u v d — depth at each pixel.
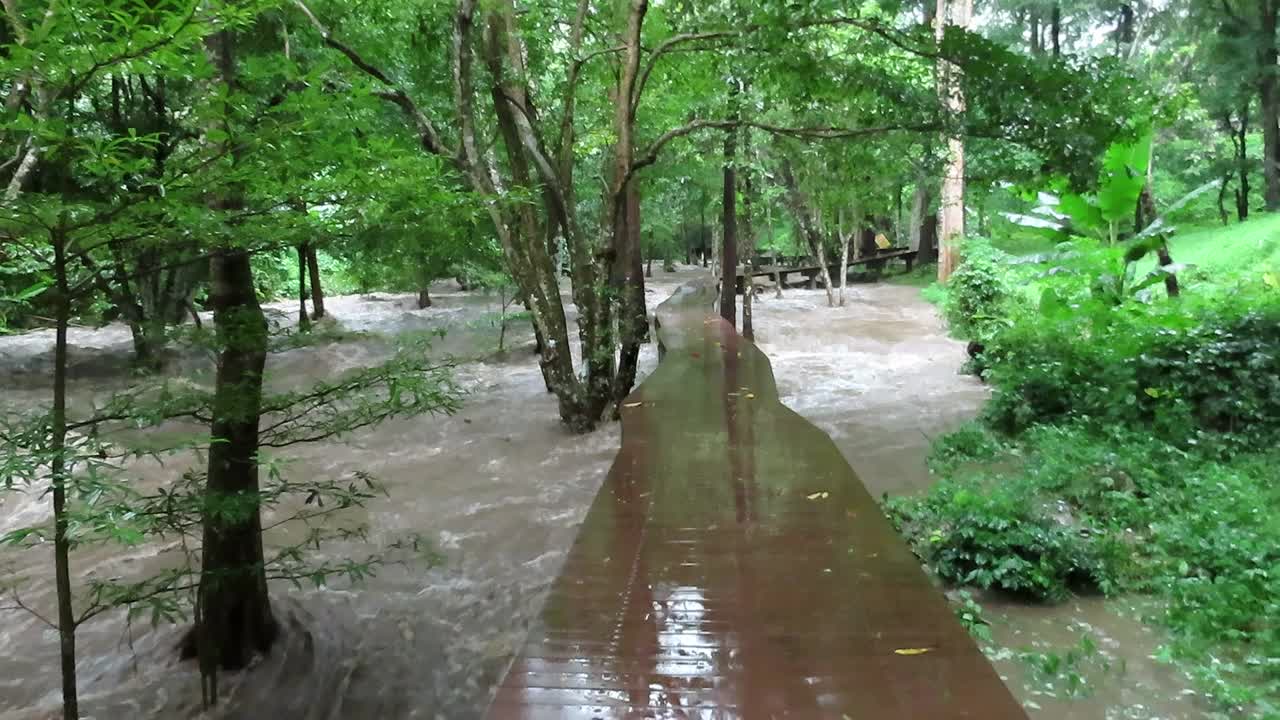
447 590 5.25
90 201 2.65
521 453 8.22
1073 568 4.54
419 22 8.39
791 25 7.23
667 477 4.34
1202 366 7.22
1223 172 20.66
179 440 3.16
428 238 5.44
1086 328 9.06
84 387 10.79
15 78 2.35
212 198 3.06
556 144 9.41
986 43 6.87
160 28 2.36
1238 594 4.12
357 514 6.63
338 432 4.02
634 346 9.09
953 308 14.46
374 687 4.18
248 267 4.04
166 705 4.01
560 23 9.93
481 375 12.40
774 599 2.66
